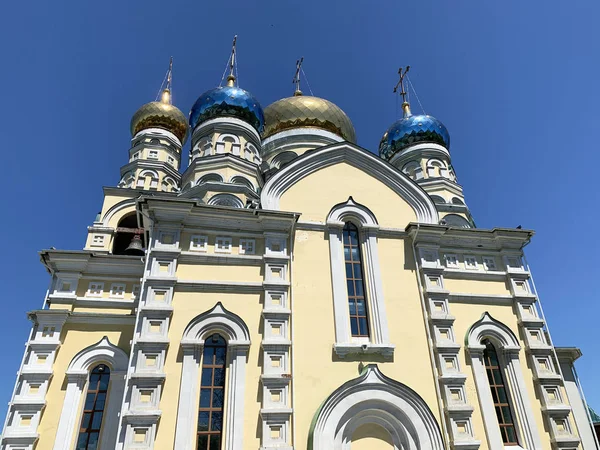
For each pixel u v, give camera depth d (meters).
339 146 18.22
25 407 14.20
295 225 16.14
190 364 12.87
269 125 28.69
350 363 14.09
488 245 17.81
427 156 27.52
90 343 15.91
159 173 27.34
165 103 31.33
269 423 12.50
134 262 17.59
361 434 13.60
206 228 15.27
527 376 15.52
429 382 14.47
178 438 11.81
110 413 14.94
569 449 14.41
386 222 17.22
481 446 13.86
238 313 14.02
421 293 15.97
